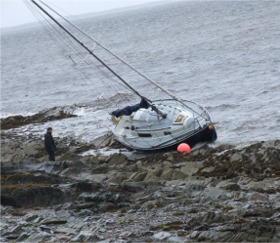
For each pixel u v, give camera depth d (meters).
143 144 58.38
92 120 79.94
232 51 137.38
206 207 35.88
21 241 31.09
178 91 95.81
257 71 102.62
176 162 52.91
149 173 46.94
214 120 68.62
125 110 59.28
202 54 144.00
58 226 33.84
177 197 38.53
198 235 29.52
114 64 155.25
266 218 31.94
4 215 37.19
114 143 63.22
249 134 60.97
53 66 180.12
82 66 158.12
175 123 57.94
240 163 47.81
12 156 61.16
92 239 30.62
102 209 37.38
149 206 37.03
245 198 37.03
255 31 173.12
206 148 56.38
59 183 45.16
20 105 109.81
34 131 77.31
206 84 98.44
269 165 46.59
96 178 48.12
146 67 138.88
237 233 29.11
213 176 46.09
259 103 75.62
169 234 30.31
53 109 88.69
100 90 112.12
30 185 42.38
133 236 30.70
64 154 58.34
